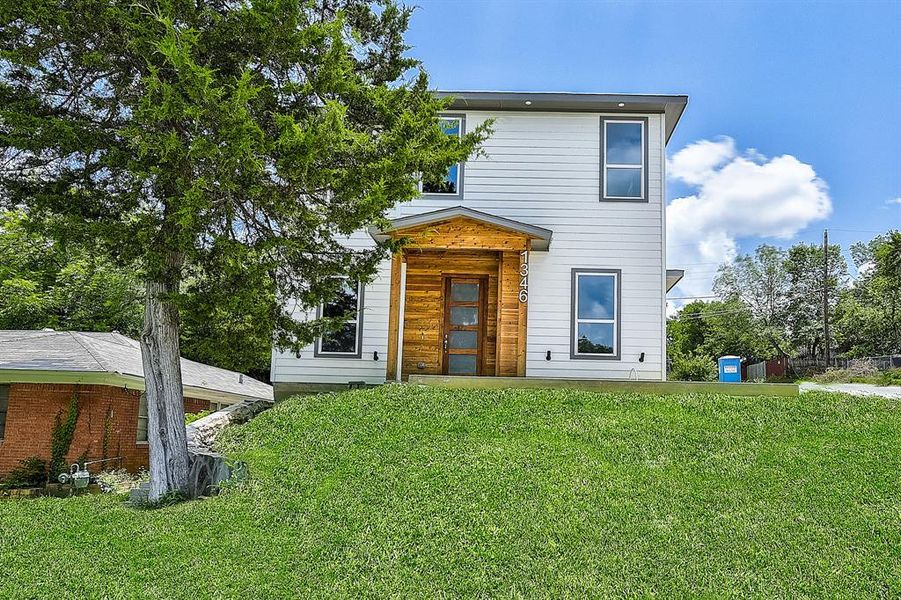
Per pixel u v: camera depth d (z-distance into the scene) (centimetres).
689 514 752
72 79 884
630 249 1453
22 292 2197
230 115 746
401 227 1310
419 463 889
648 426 1003
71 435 1380
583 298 1448
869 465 866
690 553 672
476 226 1341
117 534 751
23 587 616
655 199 1465
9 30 823
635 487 816
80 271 2244
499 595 604
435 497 795
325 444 968
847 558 660
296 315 1444
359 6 1014
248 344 1035
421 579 632
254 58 852
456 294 1484
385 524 736
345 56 870
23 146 799
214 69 780
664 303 1435
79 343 1490
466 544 693
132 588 617
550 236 1340
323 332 1084
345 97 901
